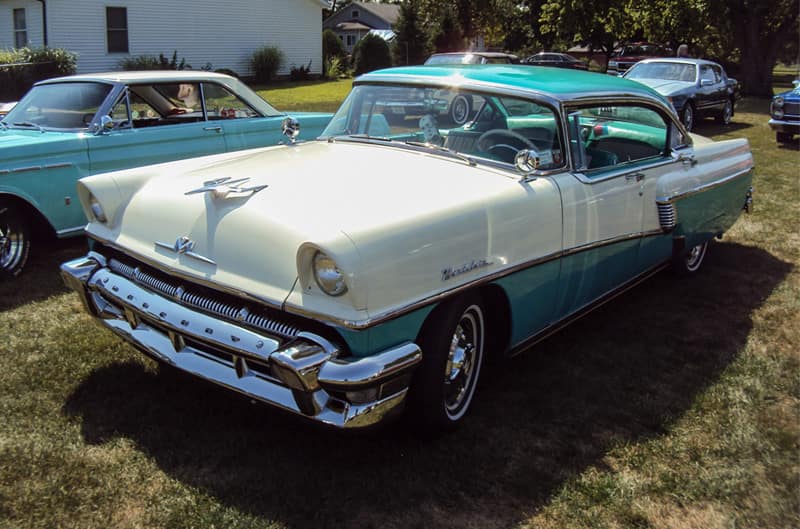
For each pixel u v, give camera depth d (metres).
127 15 22.95
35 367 3.72
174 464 2.92
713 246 6.62
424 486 2.86
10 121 5.98
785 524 2.74
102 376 3.66
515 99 3.75
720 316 4.89
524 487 2.88
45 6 21.06
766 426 3.44
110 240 3.41
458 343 3.17
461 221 3.00
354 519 2.65
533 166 3.41
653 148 4.66
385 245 2.67
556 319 3.90
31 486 2.74
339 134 4.30
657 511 2.79
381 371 2.62
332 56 36.34
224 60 26.17
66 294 4.90
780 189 9.01
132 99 6.01
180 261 3.04
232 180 3.27
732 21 28.34
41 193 5.24
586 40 32.88
